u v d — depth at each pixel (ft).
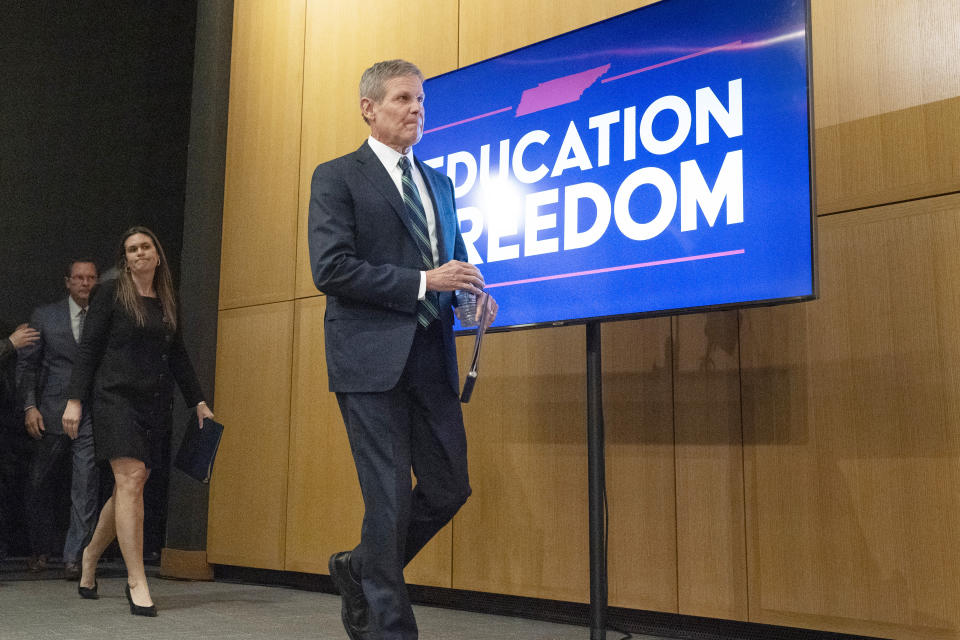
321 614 9.37
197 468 9.72
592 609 7.32
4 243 14.79
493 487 9.82
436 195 6.96
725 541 7.95
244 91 13.83
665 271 7.64
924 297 7.00
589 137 8.39
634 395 8.77
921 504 6.85
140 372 9.34
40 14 15.46
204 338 13.42
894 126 7.30
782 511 7.61
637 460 8.66
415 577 10.41
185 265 13.88
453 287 6.11
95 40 16.03
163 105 16.78
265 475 12.30
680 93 7.76
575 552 9.00
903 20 7.32
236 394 12.98
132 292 9.44
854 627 7.10
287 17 13.28
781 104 7.07
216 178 13.85
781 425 7.71
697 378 8.32
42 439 13.12
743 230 7.18
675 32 7.88
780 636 7.65
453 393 6.48
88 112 15.84
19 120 15.10
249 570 12.54
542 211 8.67
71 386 9.27
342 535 11.12
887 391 7.12
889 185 7.27
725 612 7.87
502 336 9.98
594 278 8.14
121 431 9.09
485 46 10.49
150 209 16.43
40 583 12.01
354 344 6.11
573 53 8.66
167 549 13.16
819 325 7.57
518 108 9.06
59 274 15.26
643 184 7.91
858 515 7.17
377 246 6.34
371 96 6.64
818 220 7.66
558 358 9.45
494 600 9.86
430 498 6.42
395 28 11.59
